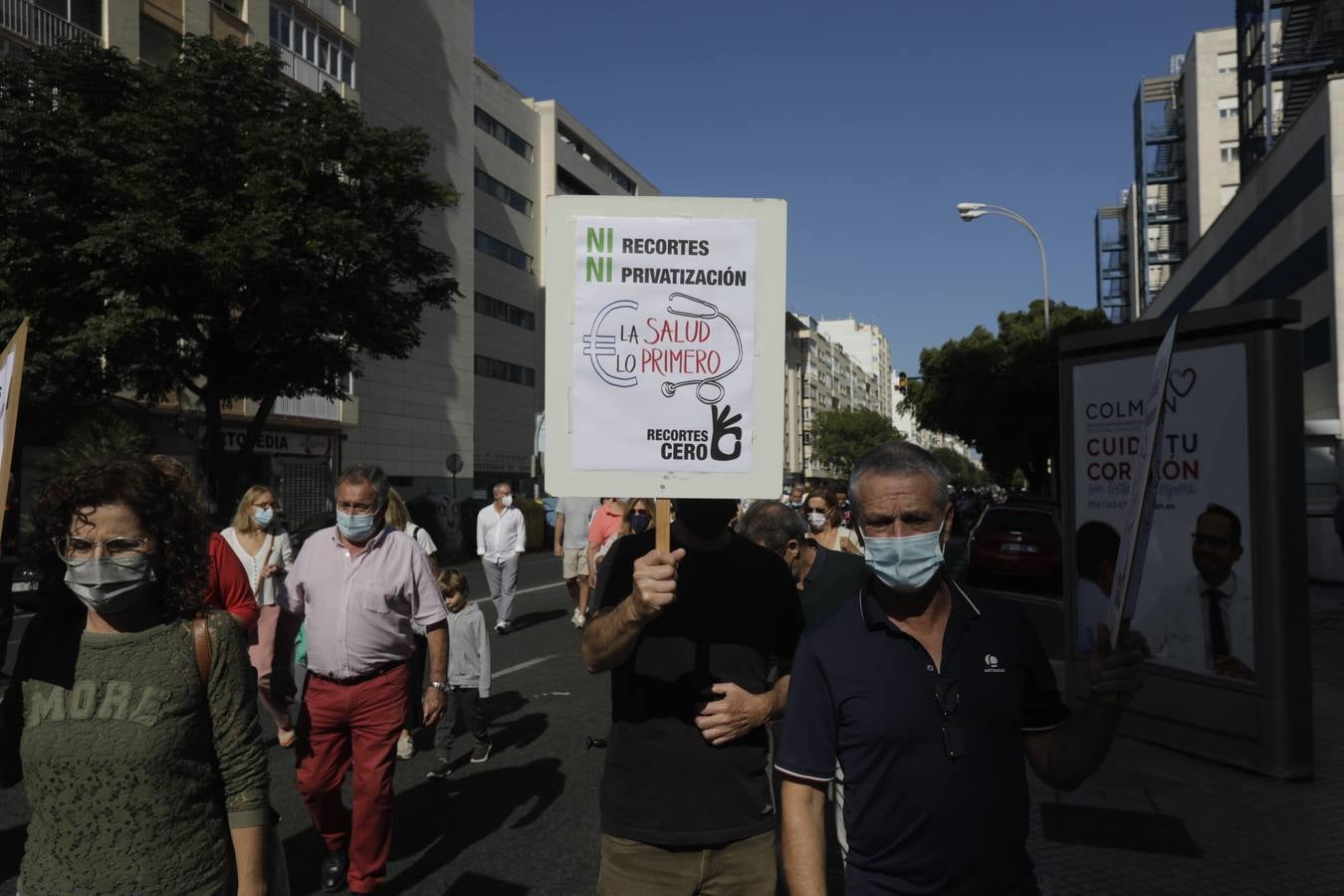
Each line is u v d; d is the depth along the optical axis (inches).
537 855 181.3
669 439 105.2
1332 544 716.0
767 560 112.5
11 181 636.1
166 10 993.5
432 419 1579.7
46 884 78.7
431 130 1577.3
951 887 77.9
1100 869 175.8
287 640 177.6
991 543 718.5
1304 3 1309.1
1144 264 2647.6
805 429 4697.3
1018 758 81.5
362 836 159.0
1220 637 239.6
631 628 96.1
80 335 628.7
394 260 807.7
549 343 104.8
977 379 1587.1
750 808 104.6
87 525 79.4
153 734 79.9
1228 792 217.5
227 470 797.9
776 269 106.7
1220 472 238.8
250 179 682.2
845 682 82.7
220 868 84.2
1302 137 884.0
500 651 395.2
